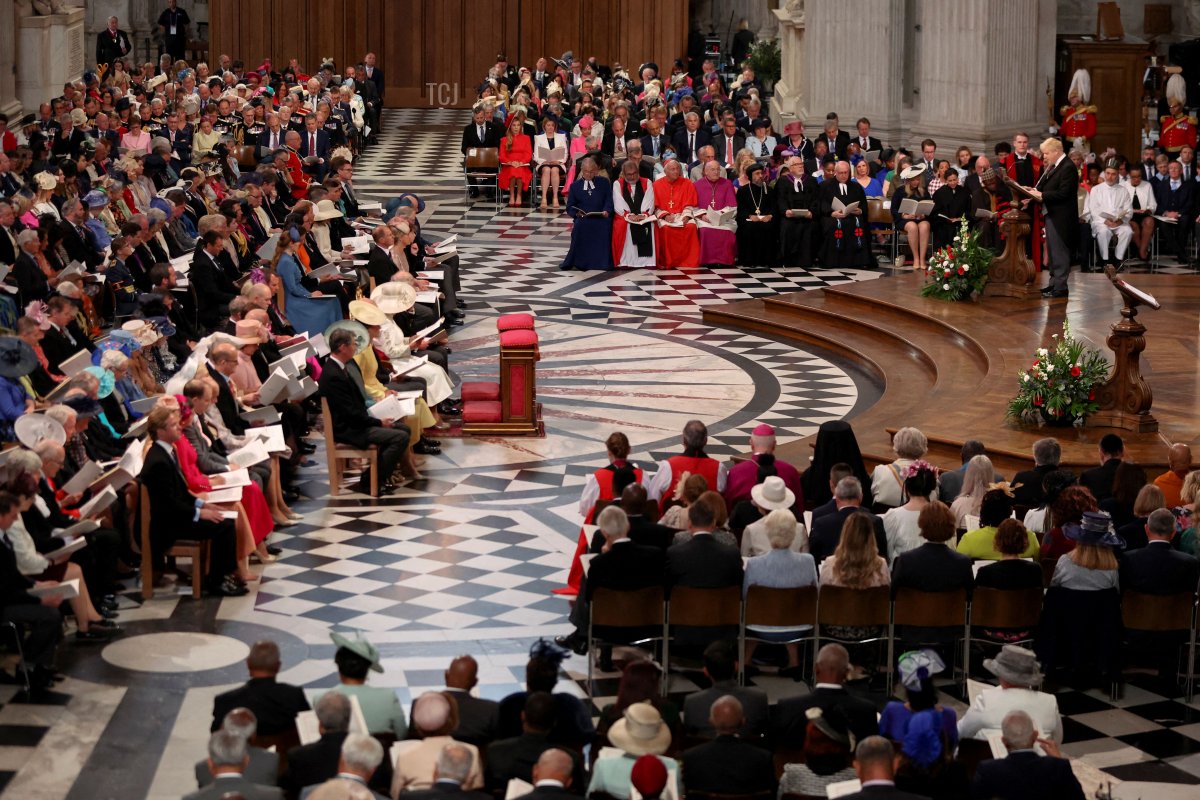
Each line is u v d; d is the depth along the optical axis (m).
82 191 21.38
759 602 10.77
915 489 11.48
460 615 12.22
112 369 13.69
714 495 10.87
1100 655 10.88
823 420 17.64
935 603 10.77
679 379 19.38
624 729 8.10
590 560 10.73
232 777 7.47
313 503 14.75
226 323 18.92
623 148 30.20
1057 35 31.47
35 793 9.22
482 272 25.44
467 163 31.19
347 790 6.70
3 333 14.12
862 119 28.95
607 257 25.77
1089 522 10.82
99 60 37.47
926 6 28.08
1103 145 29.62
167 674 10.93
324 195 21.44
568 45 44.12
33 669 10.59
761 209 25.97
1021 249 20.88
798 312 22.03
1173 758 10.12
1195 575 10.88
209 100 32.41
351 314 15.98
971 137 27.69
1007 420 15.52
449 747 7.54
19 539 10.66
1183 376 17.06
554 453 16.42
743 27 44.41
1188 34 32.31
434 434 16.97
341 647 8.96
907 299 21.31
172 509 12.14
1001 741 8.45
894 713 8.77
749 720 8.95
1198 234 24.53
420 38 43.81
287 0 43.25
